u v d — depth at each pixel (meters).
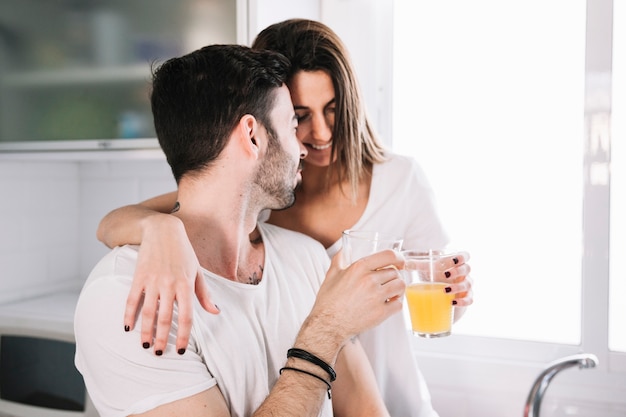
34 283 2.11
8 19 1.85
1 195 1.99
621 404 1.71
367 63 1.96
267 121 1.09
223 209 1.08
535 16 1.84
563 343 1.80
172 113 1.07
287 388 0.92
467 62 1.92
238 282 1.11
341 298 0.95
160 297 0.86
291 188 1.15
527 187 1.87
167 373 0.88
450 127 1.95
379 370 1.43
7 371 1.73
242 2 1.58
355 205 1.46
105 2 1.75
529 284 1.87
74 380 1.62
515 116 1.87
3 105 1.88
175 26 1.68
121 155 1.75
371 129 1.50
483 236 1.92
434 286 1.06
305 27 1.32
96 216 2.26
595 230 1.74
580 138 1.81
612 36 1.71
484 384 1.83
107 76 1.76
